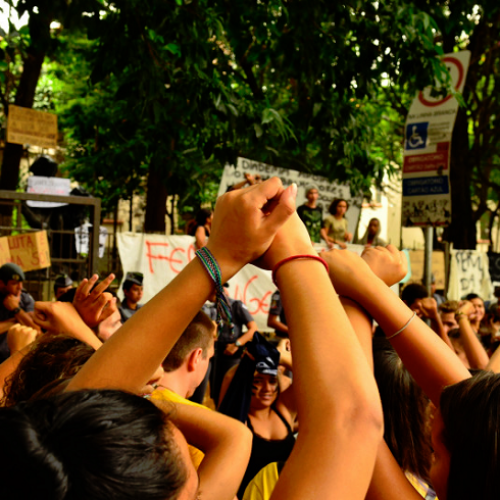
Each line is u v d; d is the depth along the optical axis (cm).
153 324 85
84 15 517
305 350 81
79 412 67
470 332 351
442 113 594
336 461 75
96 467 63
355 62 731
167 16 609
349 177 952
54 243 970
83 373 86
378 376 166
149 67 613
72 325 154
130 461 65
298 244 89
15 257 498
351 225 1062
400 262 116
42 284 687
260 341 334
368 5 717
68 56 1398
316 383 79
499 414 92
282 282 87
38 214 976
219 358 626
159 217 1345
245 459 125
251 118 713
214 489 117
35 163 1105
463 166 1523
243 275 800
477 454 92
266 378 330
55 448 63
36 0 495
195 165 1185
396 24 709
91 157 1402
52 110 1655
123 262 738
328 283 86
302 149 879
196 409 134
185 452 77
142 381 86
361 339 104
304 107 834
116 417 68
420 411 163
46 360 143
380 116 1747
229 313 85
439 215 584
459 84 629
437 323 325
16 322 341
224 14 702
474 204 2456
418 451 162
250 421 332
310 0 672
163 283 751
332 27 744
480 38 1454
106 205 1744
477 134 1605
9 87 1191
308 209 909
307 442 77
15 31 574
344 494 74
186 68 676
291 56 733
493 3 886
